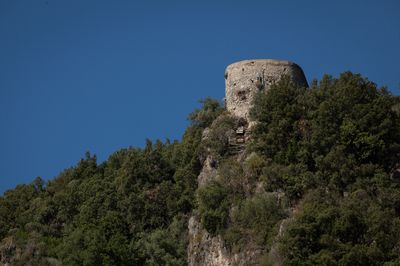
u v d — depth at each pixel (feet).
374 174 457.68
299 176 466.70
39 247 538.06
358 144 469.98
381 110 476.54
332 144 474.49
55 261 524.93
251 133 516.73
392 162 474.49
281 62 547.90
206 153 529.04
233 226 463.01
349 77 506.07
